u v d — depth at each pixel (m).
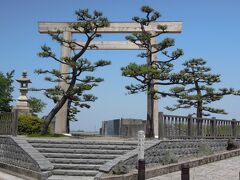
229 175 14.86
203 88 32.78
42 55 22.95
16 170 16.86
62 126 28.22
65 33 28.20
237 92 32.53
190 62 32.59
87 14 23.44
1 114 20.81
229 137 23.19
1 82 37.38
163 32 24.16
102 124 36.34
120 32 28.19
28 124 24.66
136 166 15.55
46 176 14.66
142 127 30.72
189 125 19.50
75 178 14.80
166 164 16.12
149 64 23.91
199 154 19.05
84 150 17.14
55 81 24.02
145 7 23.28
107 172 14.00
